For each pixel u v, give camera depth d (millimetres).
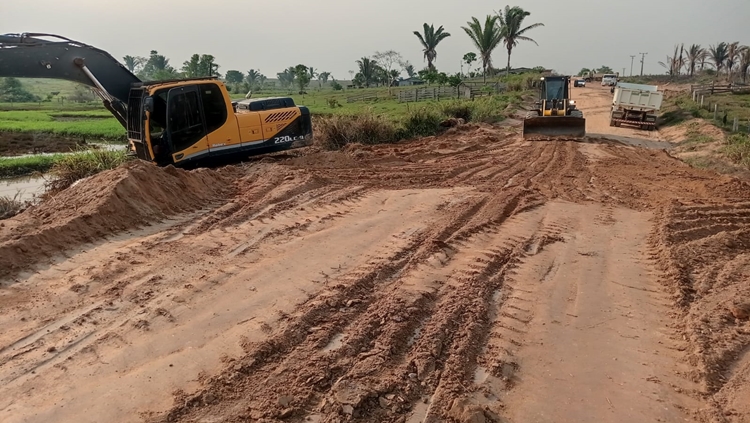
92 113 38344
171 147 10953
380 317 5141
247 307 5375
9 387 4070
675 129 21422
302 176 10766
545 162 13773
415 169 12531
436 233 7730
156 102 10883
